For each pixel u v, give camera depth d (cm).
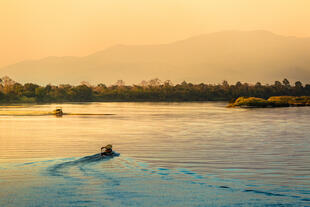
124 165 3028
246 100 17500
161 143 4488
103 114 11456
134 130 6266
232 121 8388
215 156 3538
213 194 2286
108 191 2327
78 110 14438
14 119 9175
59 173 2725
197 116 10388
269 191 2342
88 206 2098
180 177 2661
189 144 4403
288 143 4506
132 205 2116
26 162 3116
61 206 2091
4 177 2612
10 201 2167
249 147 4150
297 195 2266
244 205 2114
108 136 5297
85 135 5453
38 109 15238
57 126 7094
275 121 8350
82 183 2489
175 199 2202
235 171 2862
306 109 14762
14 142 4616
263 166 3056
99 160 3216
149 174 2742
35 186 2414
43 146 4222
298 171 2866
